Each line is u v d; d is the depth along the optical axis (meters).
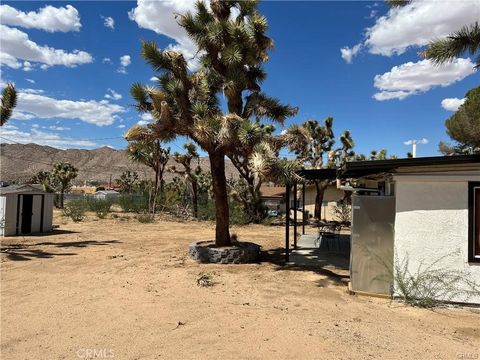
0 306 6.16
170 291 7.19
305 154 11.37
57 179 40.91
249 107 11.33
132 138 10.55
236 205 23.72
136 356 4.34
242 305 6.33
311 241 14.76
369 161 6.81
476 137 20.38
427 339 4.96
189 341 4.78
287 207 10.52
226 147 10.31
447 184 6.60
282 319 5.63
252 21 10.48
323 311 6.07
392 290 6.85
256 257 10.64
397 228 6.82
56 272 8.70
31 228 16.20
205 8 10.93
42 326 5.28
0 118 11.98
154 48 10.34
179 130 10.41
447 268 6.54
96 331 5.11
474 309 6.36
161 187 31.64
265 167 9.12
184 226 20.69
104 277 8.27
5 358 4.28
